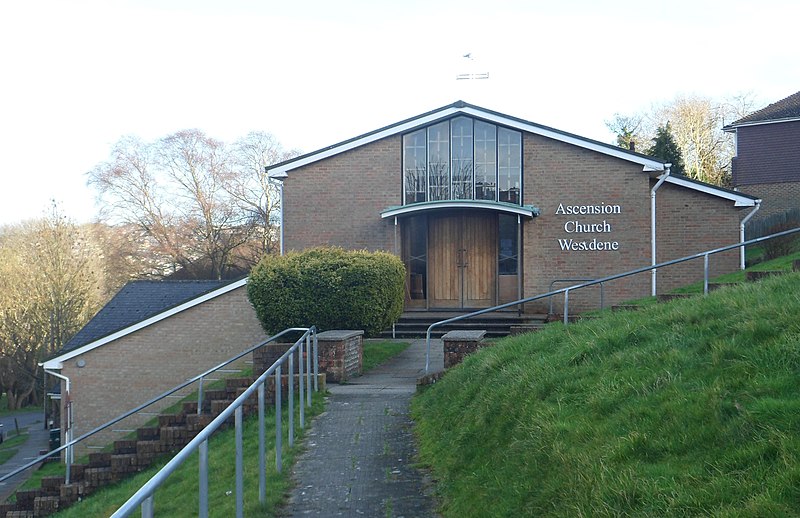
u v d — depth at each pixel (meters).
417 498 7.89
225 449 10.95
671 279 22.55
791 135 37.75
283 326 16.09
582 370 8.03
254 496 8.06
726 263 22.45
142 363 19.34
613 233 21.97
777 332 6.86
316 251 16.94
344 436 10.49
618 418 6.46
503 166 22.47
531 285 22.14
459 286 22.77
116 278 51.28
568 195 22.16
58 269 40.16
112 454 13.58
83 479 13.59
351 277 15.94
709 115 55.00
